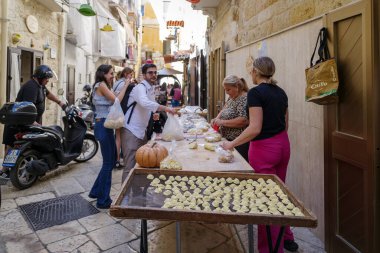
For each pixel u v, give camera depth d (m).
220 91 7.60
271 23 4.22
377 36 2.12
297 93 3.37
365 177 2.22
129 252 2.83
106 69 3.77
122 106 3.86
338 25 2.53
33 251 2.81
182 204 1.70
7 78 5.64
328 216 2.73
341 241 2.55
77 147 5.33
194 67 14.16
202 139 3.64
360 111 2.30
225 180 2.17
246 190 1.98
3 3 5.34
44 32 7.47
